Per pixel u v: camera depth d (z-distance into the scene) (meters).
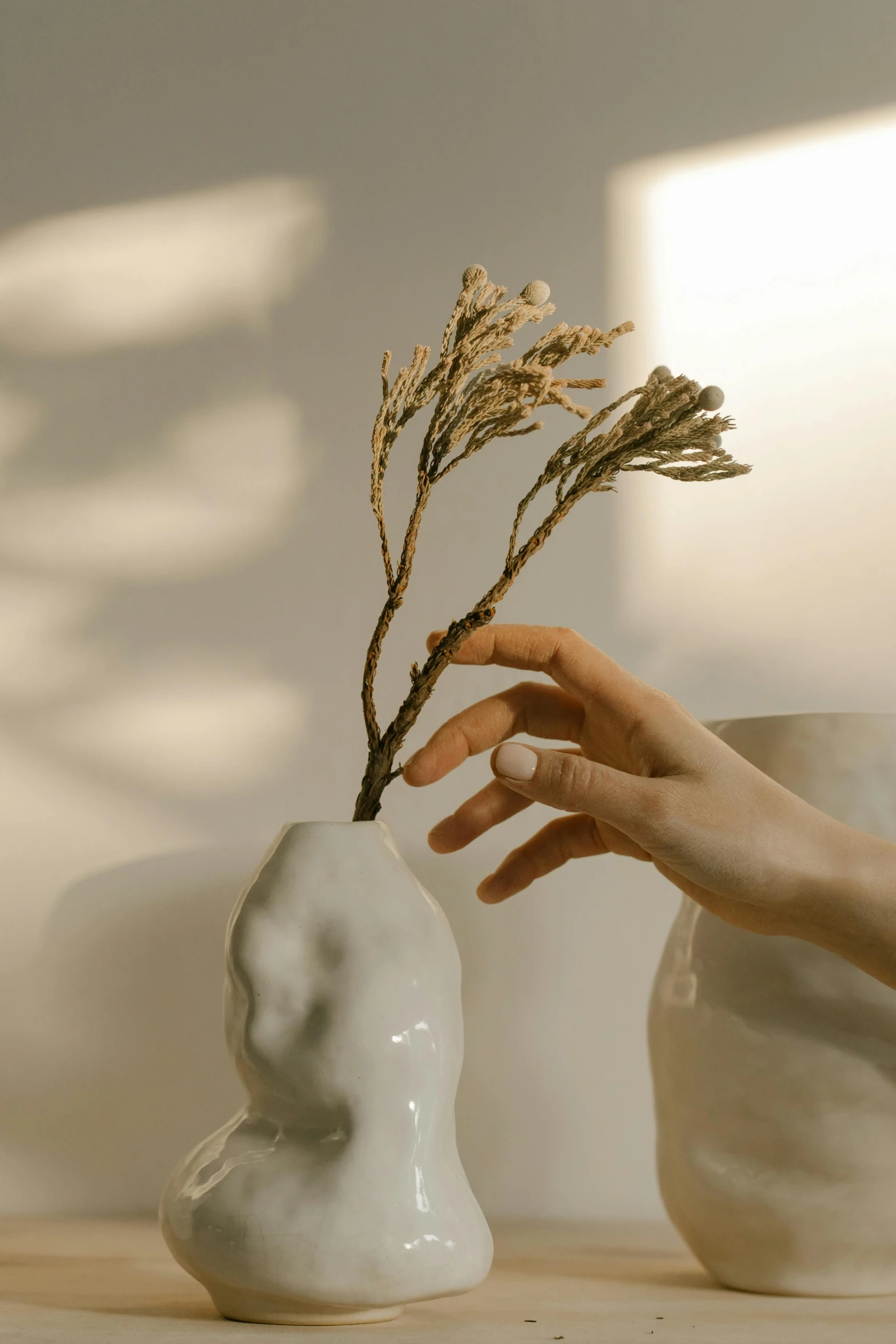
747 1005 0.96
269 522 1.17
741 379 1.16
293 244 1.18
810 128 1.17
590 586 1.16
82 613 1.16
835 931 0.92
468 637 0.95
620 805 0.91
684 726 0.94
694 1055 0.97
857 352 1.16
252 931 0.91
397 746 0.95
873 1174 0.93
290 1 1.20
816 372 1.16
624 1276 0.99
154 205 1.19
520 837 1.14
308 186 1.19
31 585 1.16
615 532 1.16
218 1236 0.88
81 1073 1.12
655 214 1.18
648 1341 0.87
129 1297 0.94
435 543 1.16
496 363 0.96
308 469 1.17
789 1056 0.94
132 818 1.15
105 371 1.18
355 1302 0.87
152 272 1.18
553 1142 1.12
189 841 1.14
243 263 1.18
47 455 1.17
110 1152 1.12
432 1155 0.90
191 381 1.18
